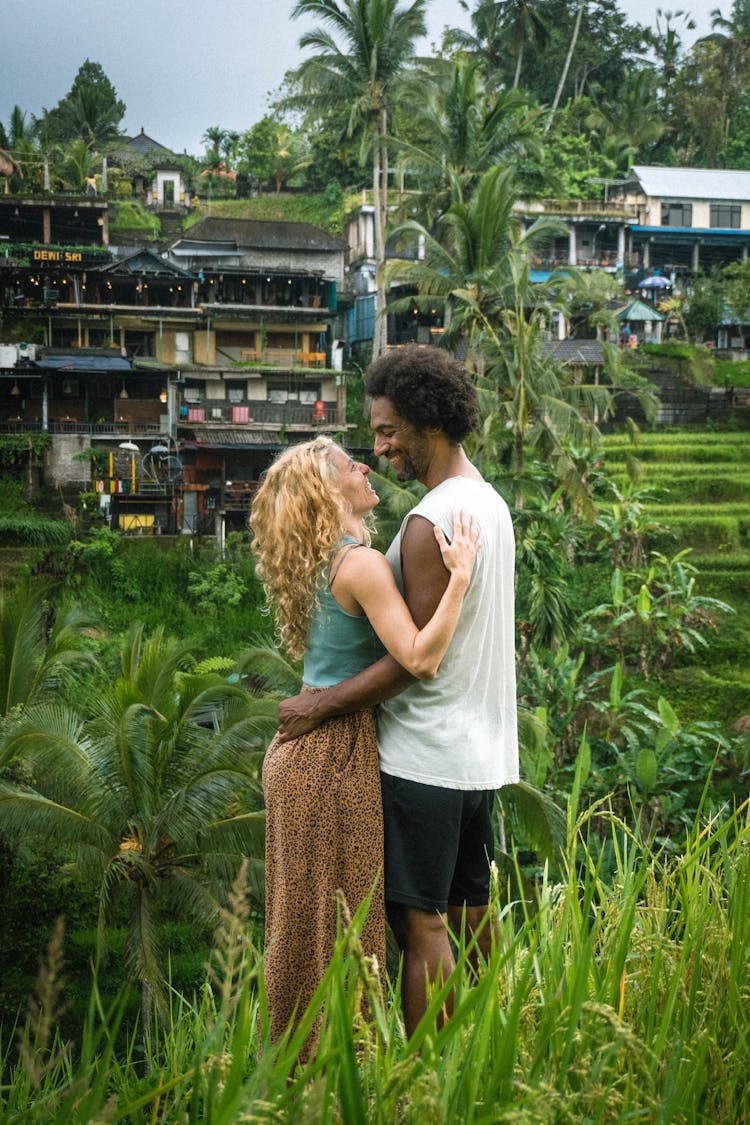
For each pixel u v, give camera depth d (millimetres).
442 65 35469
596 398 23156
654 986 1412
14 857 12812
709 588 28656
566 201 47531
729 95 62656
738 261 49656
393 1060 1205
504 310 21406
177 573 28344
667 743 16016
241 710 11305
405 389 2064
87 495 32938
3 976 11883
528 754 12289
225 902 11102
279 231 41844
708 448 37125
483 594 1994
